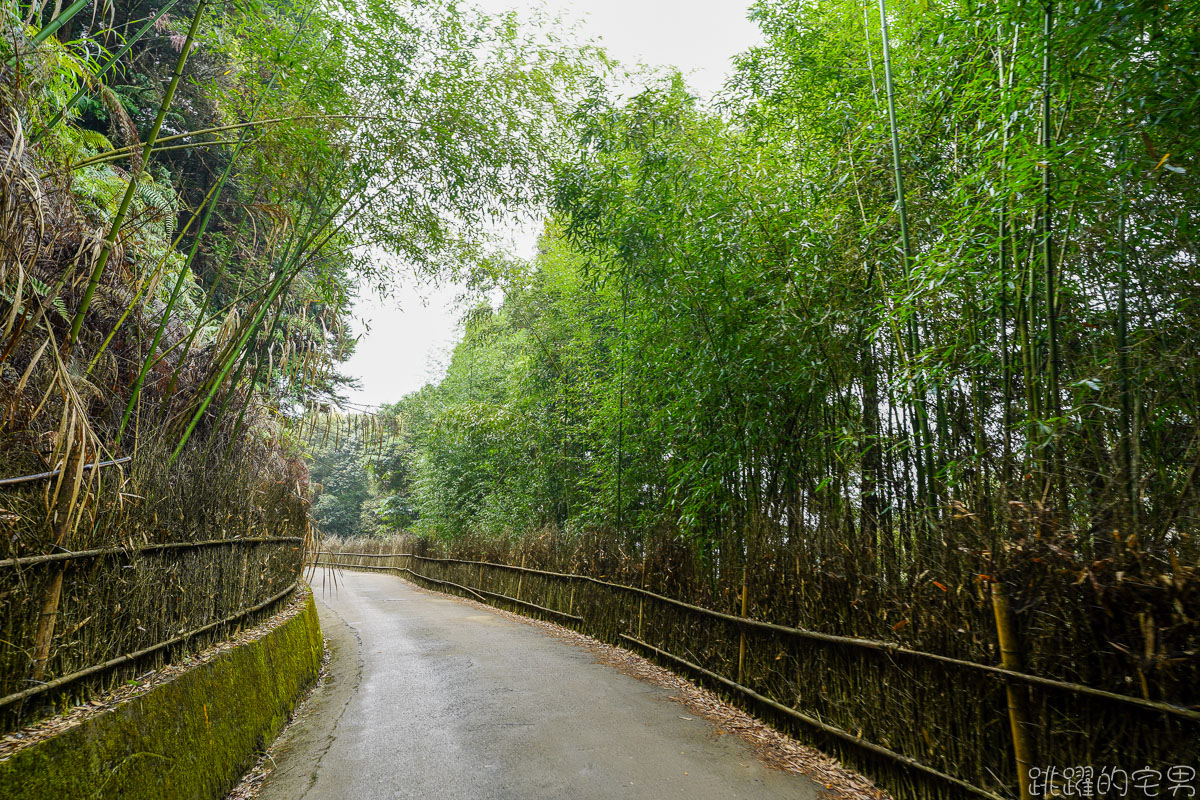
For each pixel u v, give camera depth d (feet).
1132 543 6.54
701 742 11.63
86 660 7.54
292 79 12.19
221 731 9.73
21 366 8.02
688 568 17.07
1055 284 8.36
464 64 14.66
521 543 31.78
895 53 12.12
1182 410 7.39
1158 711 6.24
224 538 12.14
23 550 6.61
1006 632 7.68
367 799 9.18
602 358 23.36
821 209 12.57
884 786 9.68
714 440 15.14
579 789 9.48
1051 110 8.26
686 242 14.21
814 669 11.51
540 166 16.58
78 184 10.89
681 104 16.75
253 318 12.03
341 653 20.80
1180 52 6.44
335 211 13.62
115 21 23.45
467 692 14.97
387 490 76.54
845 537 11.73
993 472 9.11
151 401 11.05
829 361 12.41
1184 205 7.63
